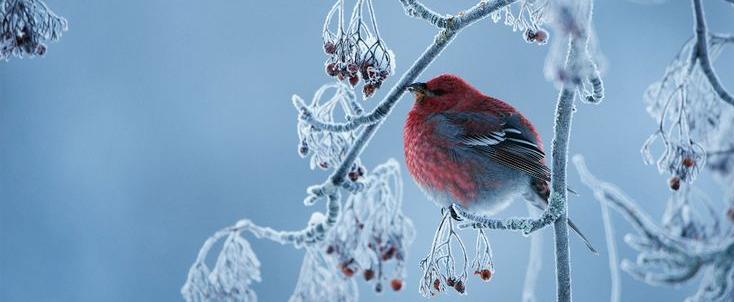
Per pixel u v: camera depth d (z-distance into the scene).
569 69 5.22
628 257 14.21
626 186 15.24
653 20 15.89
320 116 7.14
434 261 6.64
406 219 7.32
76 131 16.28
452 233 6.63
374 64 6.33
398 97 6.60
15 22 6.56
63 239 15.44
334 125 6.70
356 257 7.22
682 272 7.69
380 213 7.27
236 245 7.09
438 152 7.96
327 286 7.27
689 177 6.95
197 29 17.11
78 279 15.05
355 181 7.21
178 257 15.38
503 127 7.93
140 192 15.94
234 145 16.44
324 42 6.39
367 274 7.23
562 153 6.14
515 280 15.18
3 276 15.03
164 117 16.56
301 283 7.27
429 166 8.05
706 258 7.66
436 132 7.95
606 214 7.68
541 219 6.19
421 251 15.05
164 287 15.13
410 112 8.23
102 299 14.93
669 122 7.66
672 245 7.74
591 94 6.11
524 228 6.22
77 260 15.28
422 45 17.31
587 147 15.41
